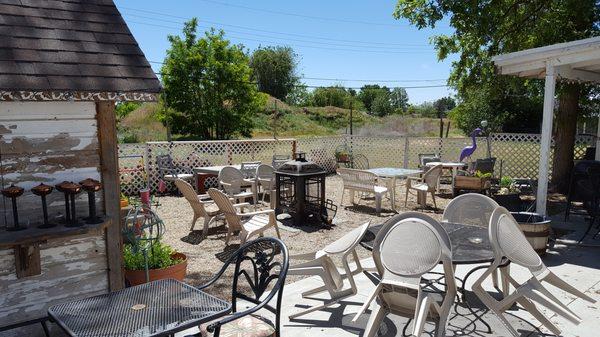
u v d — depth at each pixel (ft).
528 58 19.70
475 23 29.89
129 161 36.01
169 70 70.59
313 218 22.33
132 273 12.07
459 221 13.42
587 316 11.11
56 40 9.52
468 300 12.15
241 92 73.77
